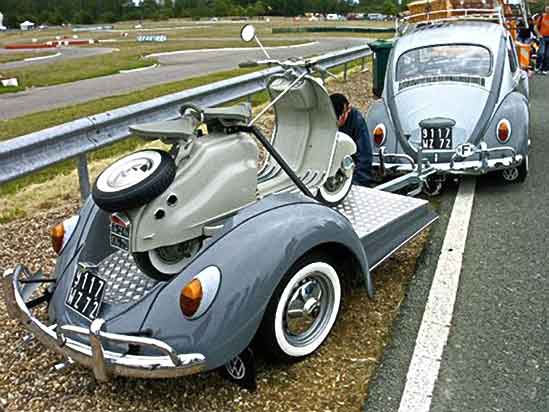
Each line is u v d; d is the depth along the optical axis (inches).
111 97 548.7
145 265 130.4
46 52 1425.9
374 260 164.2
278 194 142.7
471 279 183.6
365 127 229.5
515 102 268.1
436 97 269.9
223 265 123.5
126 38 1980.8
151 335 121.6
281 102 174.4
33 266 204.7
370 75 650.2
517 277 184.1
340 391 134.0
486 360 143.2
